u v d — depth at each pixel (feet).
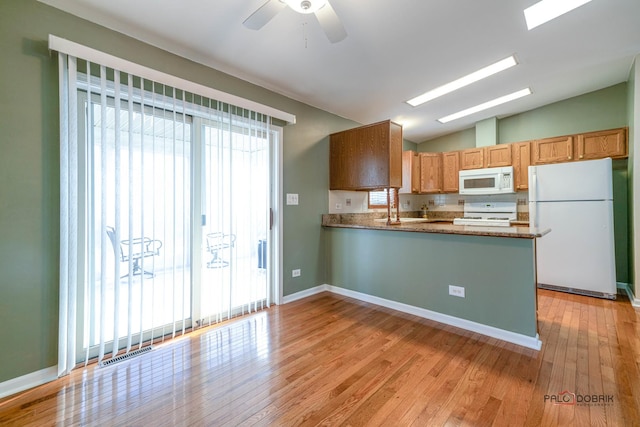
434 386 5.63
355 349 7.13
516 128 15.38
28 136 5.57
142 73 6.71
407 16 6.92
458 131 17.78
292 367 6.33
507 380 5.79
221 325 8.55
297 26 6.93
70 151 5.86
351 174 11.48
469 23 7.35
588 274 11.25
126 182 6.73
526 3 6.76
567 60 9.80
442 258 8.73
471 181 15.70
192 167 8.19
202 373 6.10
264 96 9.95
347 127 13.23
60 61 5.69
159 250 7.35
